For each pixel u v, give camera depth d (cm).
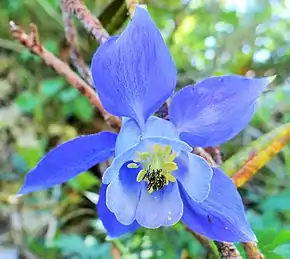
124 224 9
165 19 28
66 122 32
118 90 8
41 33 32
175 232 21
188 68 31
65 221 28
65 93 30
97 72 8
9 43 31
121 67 8
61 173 9
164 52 8
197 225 9
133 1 10
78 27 17
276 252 10
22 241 28
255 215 19
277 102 26
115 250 19
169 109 9
